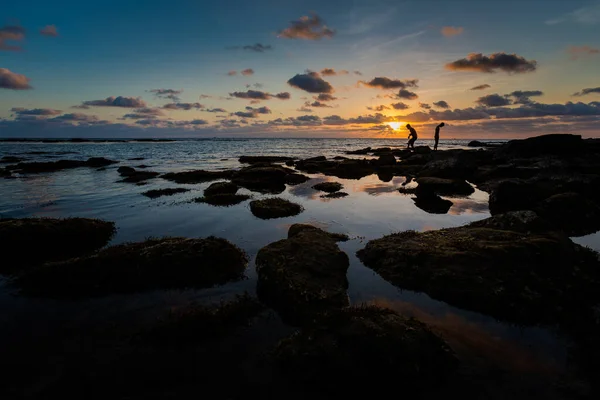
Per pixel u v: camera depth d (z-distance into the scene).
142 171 31.61
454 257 7.85
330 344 4.96
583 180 17.28
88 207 16.25
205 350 5.41
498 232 9.09
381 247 9.14
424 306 6.78
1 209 15.77
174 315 6.43
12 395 4.45
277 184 25.02
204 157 55.16
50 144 108.44
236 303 6.76
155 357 5.23
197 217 14.19
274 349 5.38
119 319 6.36
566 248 7.84
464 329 5.95
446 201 17.73
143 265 8.06
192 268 8.17
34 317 6.42
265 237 11.38
